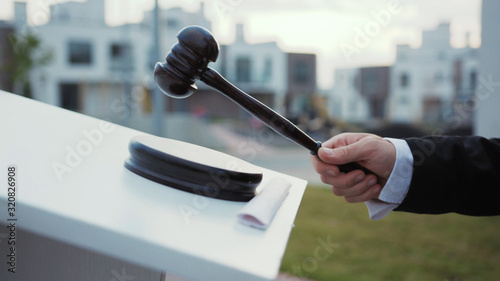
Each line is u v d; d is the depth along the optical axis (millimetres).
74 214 417
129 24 11117
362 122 13836
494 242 3193
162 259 395
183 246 400
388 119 13188
